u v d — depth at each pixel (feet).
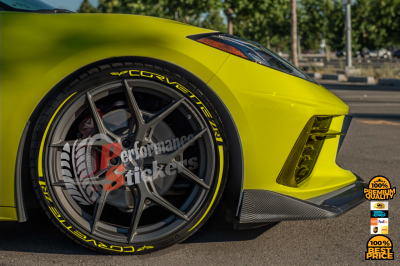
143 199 5.26
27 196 5.38
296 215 5.48
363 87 40.63
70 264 5.14
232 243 5.78
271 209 5.48
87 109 5.95
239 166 5.41
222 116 5.39
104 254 5.40
